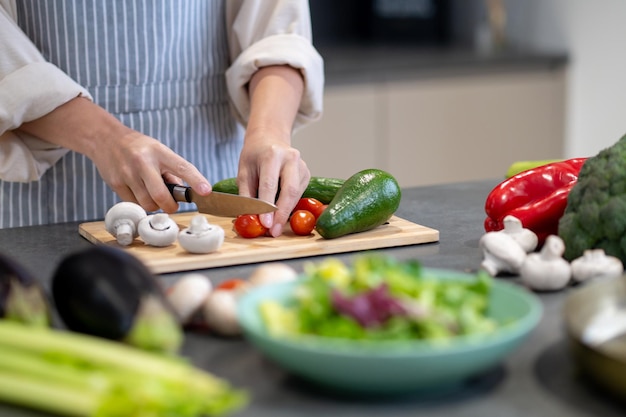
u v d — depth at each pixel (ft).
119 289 2.84
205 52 5.98
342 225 4.37
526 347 3.09
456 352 2.55
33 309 2.83
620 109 10.19
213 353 3.05
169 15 5.71
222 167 6.21
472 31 12.09
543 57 10.65
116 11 5.59
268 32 5.90
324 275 2.94
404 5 12.43
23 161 5.35
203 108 6.04
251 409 2.65
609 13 10.12
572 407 2.66
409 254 4.34
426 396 2.73
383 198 4.50
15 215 5.60
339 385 2.66
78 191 5.67
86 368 2.53
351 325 2.65
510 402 2.69
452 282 3.11
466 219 5.01
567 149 10.96
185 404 2.41
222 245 4.35
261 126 5.23
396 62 10.27
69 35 5.58
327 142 9.93
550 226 4.29
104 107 5.72
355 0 12.69
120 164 4.83
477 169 10.68
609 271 3.60
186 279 3.20
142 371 2.49
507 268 3.82
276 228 4.49
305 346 2.56
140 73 5.73
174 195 4.75
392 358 2.52
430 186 5.94
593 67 10.46
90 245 4.57
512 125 10.72
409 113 10.24
